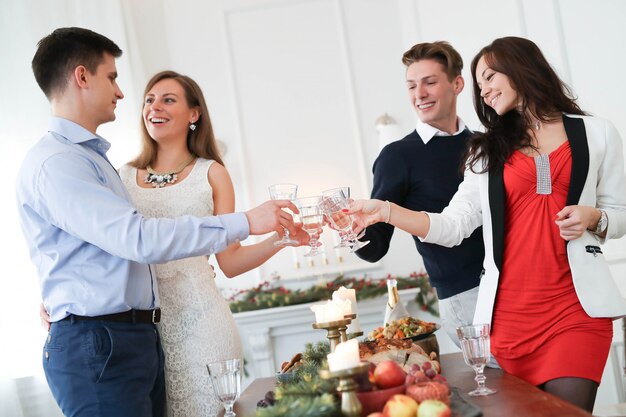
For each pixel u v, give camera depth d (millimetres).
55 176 2043
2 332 3852
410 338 2215
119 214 2016
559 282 2096
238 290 5074
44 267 2113
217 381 1779
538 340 2090
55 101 2246
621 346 3797
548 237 2109
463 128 2965
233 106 5199
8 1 4402
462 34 4539
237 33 5262
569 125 2156
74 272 2086
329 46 5227
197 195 2559
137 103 4840
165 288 2484
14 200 4117
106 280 2090
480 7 4438
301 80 5219
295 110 5199
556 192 2129
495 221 2178
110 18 4805
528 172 2141
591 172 2115
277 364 4855
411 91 2947
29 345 3998
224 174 2662
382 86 5188
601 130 2150
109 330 2078
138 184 2613
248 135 5203
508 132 2227
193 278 2504
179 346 2465
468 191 2369
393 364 1492
